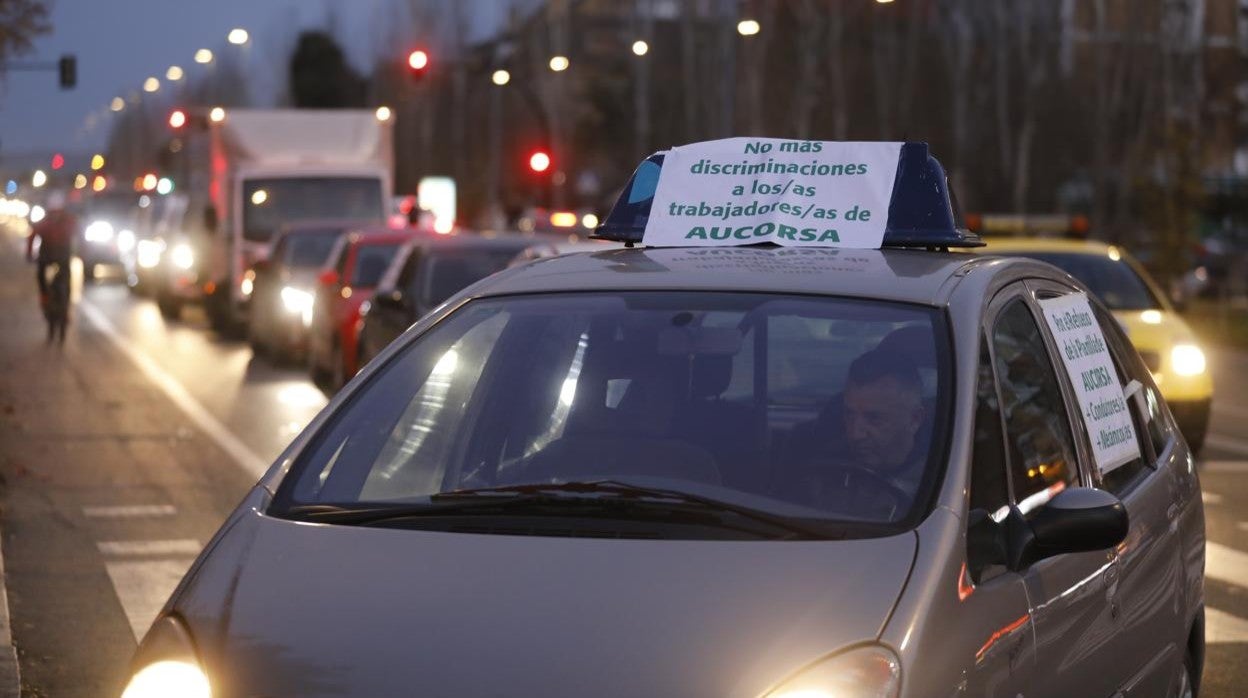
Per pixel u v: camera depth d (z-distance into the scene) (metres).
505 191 111.31
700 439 5.71
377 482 5.76
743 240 6.91
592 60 121.50
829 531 5.17
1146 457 7.36
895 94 91.38
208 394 26.41
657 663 4.60
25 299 54.19
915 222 6.87
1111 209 83.25
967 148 87.25
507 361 6.21
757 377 5.87
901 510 5.27
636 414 5.88
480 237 22.38
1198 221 55.66
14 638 10.80
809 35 90.81
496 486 5.68
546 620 4.79
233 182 39.94
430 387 6.18
